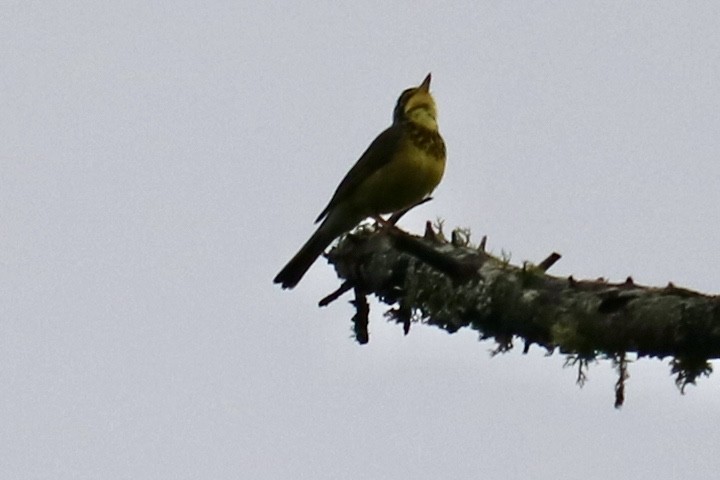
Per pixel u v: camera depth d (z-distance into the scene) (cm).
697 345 887
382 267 1280
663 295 914
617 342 934
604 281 993
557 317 980
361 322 1406
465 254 1123
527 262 1059
